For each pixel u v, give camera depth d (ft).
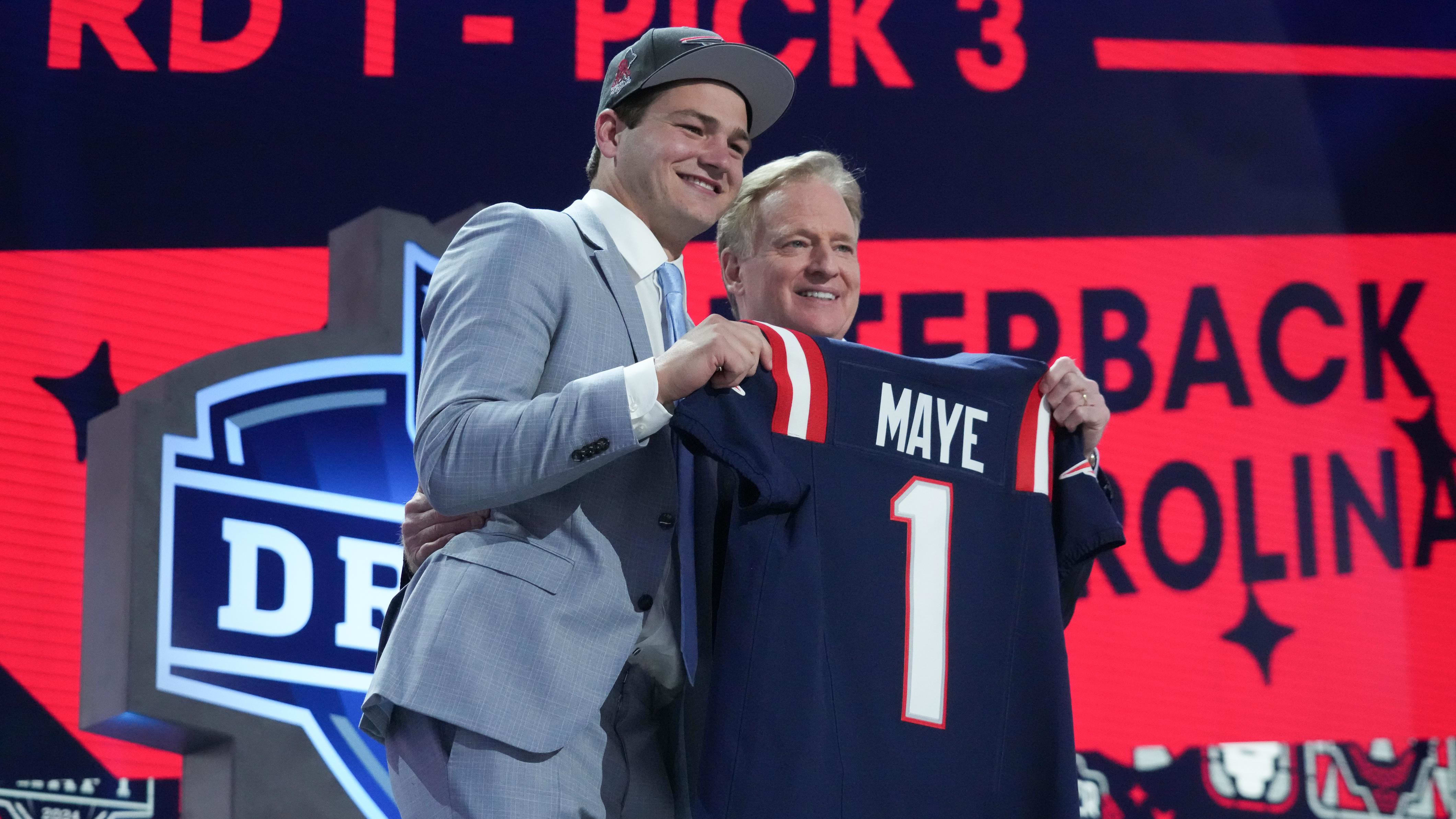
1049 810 8.07
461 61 17.42
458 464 7.23
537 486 7.23
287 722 15.61
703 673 8.66
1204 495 16.78
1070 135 17.66
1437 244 17.52
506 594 7.63
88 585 15.66
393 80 17.31
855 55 17.76
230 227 16.79
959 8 17.93
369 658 15.97
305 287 16.75
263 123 17.07
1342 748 16.03
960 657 8.23
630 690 8.50
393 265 16.88
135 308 16.48
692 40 8.70
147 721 15.34
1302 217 17.57
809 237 10.37
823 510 8.09
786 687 7.59
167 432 16.14
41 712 15.29
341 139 17.11
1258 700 16.19
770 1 17.85
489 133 17.26
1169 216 17.52
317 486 16.28
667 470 8.30
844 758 7.78
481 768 7.39
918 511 8.34
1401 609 16.48
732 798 7.37
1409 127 17.83
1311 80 17.90
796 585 7.79
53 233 16.58
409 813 7.57
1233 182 17.65
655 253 8.73
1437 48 18.04
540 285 7.93
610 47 17.60
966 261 17.33
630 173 8.77
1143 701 16.15
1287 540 16.67
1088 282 17.33
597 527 7.95
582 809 7.75
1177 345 17.21
